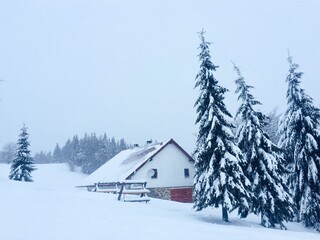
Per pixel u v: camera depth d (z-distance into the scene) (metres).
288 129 24.06
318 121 23.84
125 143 134.88
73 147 148.88
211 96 18.55
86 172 122.69
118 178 39.59
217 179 16.94
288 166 24.41
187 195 41.84
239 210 18.38
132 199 20.83
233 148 17.58
